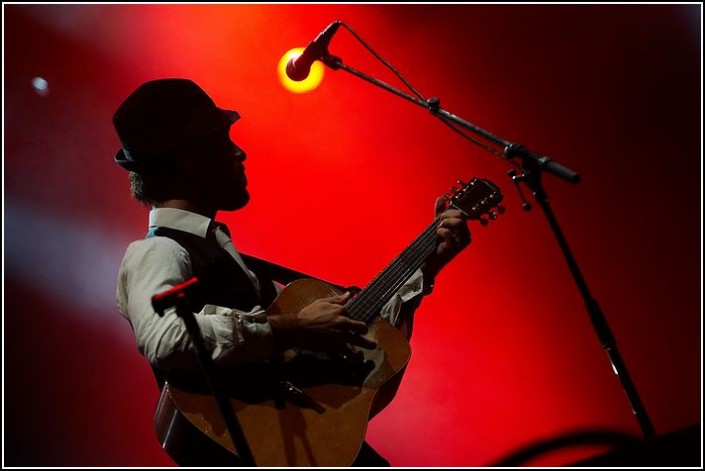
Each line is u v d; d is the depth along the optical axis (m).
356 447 3.06
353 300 3.39
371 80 3.71
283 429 3.07
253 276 3.46
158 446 7.34
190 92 3.44
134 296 3.01
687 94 8.58
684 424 7.91
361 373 3.22
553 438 7.70
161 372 3.28
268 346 3.05
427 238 3.59
